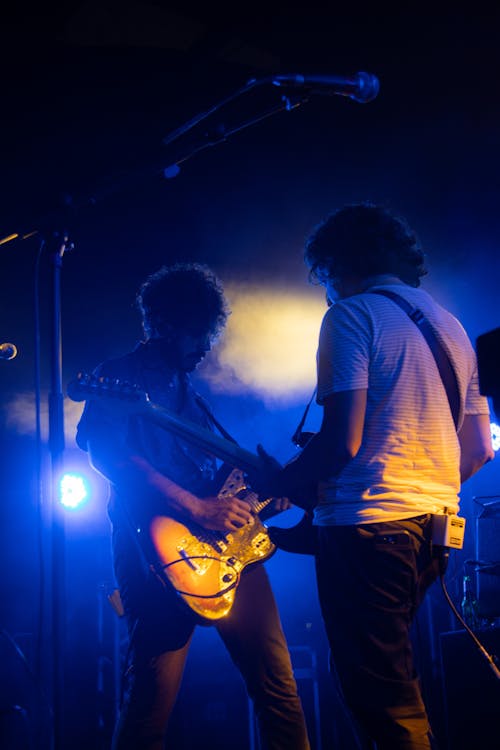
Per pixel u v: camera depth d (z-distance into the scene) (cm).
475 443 208
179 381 287
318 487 198
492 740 298
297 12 463
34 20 458
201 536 256
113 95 522
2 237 249
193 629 255
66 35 471
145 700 245
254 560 261
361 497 185
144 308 296
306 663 464
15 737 394
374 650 180
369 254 211
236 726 426
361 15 468
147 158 236
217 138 231
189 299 285
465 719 306
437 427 192
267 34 480
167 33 475
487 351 138
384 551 182
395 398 188
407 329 193
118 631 441
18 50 480
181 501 251
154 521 253
